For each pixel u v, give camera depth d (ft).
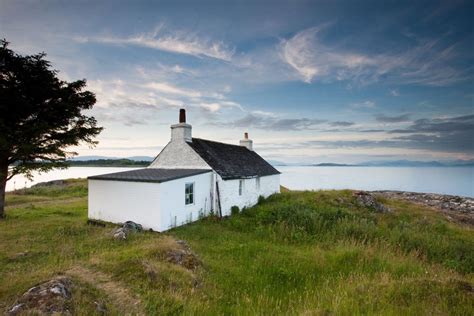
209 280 28.60
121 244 38.50
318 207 67.82
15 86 49.03
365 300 21.45
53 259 31.89
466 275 33.37
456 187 253.85
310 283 28.91
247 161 92.12
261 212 63.98
